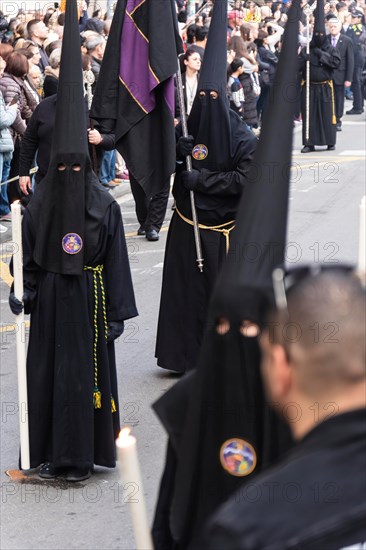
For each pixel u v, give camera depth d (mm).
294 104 2729
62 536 5141
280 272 2098
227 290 2510
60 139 5383
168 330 7406
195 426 2588
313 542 1679
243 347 2529
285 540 1681
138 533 2625
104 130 6754
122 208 14367
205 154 7004
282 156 2646
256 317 2488
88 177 5480
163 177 6703
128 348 8219
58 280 5508
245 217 2570
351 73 22406
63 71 5328
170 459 2791
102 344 5637
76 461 5637
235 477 2588
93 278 5566
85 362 5562
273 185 2609
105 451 5730
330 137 19578
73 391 5566
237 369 2547
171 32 6566
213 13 6957
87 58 9070
